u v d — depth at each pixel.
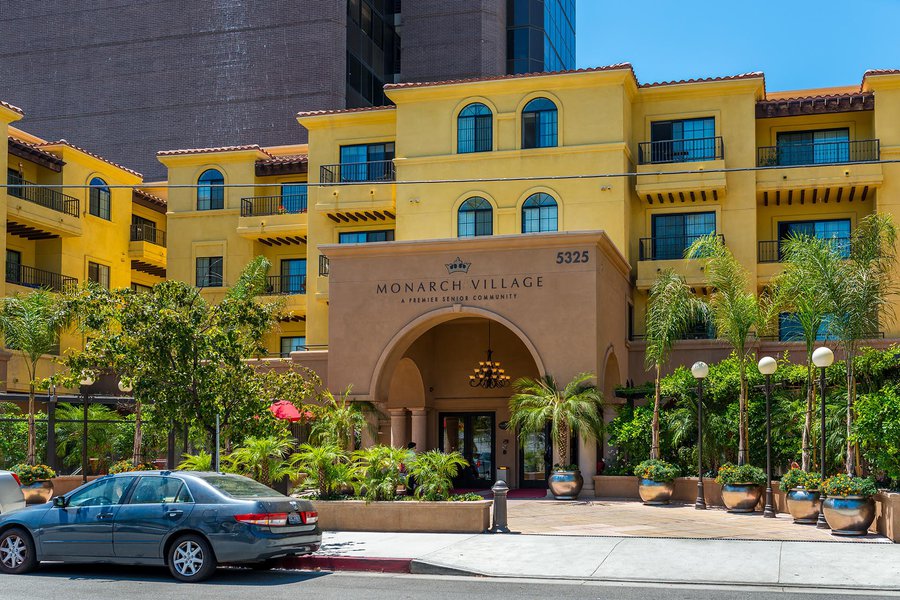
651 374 33.28
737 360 27.14
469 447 34.59
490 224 35.56
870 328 21.38
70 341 39.78
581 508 24.36
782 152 36.56
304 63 56.97
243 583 14.64
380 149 39.31
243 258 42.47
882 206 34.28
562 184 34.94
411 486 24.80
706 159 35.03
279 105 57.06
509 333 34.53
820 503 20.31
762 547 17.09
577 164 34.88
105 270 45.12
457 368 34.91
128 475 15.72
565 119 35.19
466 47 60.56
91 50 60.97
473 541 18.09
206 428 19.44
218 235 42.78
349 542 17.98
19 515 15.80
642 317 35.12
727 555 16.34
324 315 39.28
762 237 36.81
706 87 35.41
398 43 64.56
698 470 26.00
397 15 64.12
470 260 28.53
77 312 20.30
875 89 34.62
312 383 23.22
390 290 28.98
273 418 20.27
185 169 43.41
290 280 43.03
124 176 46.62
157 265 48.25
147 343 18.48
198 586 14.30
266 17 58.06
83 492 15.77
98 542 15.18
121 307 19.06
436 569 15.74
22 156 40.06
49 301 29.94
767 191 35.16
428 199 36.16
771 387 25.84
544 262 27.97
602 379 28.17
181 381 18.69
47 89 61.38
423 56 61.28
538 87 35.47
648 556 16.39
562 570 15.46
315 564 16.38
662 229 35.91
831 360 20.25
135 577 15.30
